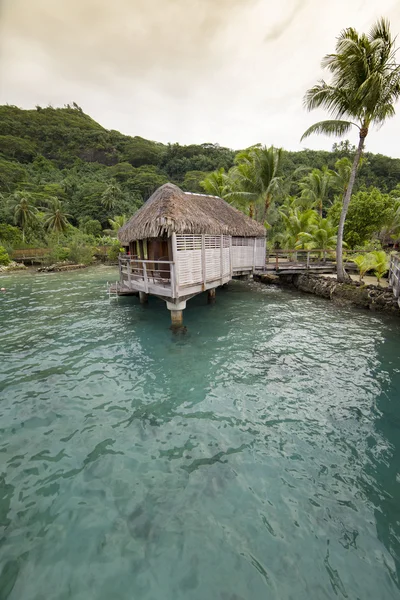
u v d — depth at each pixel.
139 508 4.04
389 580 3.17
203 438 5.44
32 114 127.44
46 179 79.38
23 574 3.25
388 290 13.45
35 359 8.82
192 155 101.81
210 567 3.31
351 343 9.77
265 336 10.55
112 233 52.78
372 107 13.39
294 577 3.20
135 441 5.36
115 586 3.13
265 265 20.39
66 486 4.39
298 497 4.21
